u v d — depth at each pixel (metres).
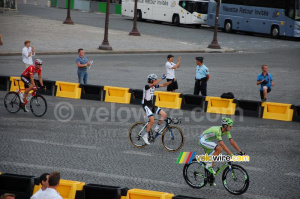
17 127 21.75
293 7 66.69
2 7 80.19
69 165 16.89
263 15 70.06
